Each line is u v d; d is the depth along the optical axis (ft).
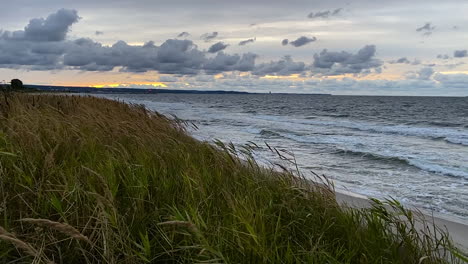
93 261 8.18
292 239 9.75
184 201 10.50
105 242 7.89
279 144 51.01
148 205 10.68
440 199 23.76
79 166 11.88
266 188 12.73
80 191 10.14
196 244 8.61
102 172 11.28
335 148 48.14
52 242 8.42
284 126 86.58
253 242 8.38
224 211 10.13
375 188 26.66
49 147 13.57
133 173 11.75
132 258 8.12
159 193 11.29
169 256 8.89
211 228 9.06
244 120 105.09
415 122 114.52
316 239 9.73
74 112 29.07
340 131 77.82
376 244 9.62
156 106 181.16
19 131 15.07
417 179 29.94
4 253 7.68
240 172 14.48
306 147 48.80
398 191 25.80
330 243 9.73
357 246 9.51
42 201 9.71
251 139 55.21
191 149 18.02
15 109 22.86
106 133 18.12
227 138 54.85
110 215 8.65
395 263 8.91
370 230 10.40
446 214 20.13
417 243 10.25
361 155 41.88
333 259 8.33
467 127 97.71
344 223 10.81
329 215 11.34
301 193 12.46
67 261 8.46
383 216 11.25
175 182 12.12
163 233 9.00
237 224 9.10
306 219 10.91
